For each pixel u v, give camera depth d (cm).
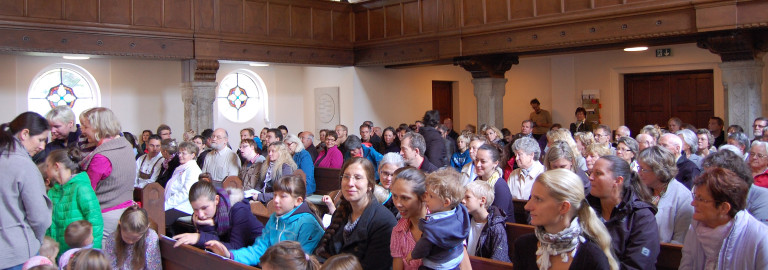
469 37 1034
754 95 801
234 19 1082
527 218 447
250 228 399
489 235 347
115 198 426
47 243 355
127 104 1188
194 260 348
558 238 228
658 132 581
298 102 1429
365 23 1209
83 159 428
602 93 1251
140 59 1135
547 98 1344
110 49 954
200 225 400
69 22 912
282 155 652
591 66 1266
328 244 335
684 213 346
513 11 976
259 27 1109
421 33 1099
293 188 352
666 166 348
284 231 351
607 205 301
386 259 316
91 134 428
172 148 702
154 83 1225
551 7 934
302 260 260
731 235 264
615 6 864
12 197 319
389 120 1318
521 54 1059
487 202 349
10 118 1057
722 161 337
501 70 1080
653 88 1220
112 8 956
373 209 322
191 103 1070
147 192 519
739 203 262
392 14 1152
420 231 298
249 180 685
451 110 1487
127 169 431
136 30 975
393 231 309
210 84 1073
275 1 1125
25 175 322
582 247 226
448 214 279
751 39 798
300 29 1159
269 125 1386
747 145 568
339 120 1296
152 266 372
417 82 1381
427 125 733
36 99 1098
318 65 1189
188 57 1038
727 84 813
